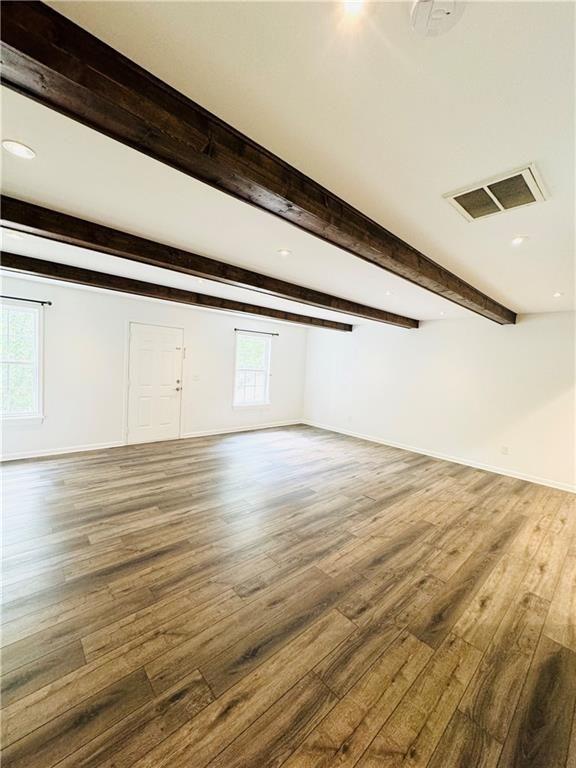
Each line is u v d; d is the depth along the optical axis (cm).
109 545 256
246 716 138
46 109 123
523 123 122
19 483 363
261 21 90
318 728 135
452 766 124
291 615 195
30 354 446
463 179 159
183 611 194
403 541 285
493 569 249
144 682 150
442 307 455
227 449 544
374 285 360
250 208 202
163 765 120
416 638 183
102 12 89
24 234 251
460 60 98
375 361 651
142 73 107
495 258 257
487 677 161
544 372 453
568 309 427
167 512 314
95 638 172
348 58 99
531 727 139
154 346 551
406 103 115
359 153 145
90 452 484
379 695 150
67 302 463
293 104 119
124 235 246
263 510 331
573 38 89
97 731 129
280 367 746
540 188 161
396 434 617
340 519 320
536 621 198
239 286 337
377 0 82
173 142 121
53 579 215
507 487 427
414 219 200
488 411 504
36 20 88
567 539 296
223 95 116
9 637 170
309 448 579
